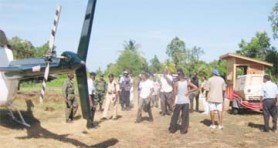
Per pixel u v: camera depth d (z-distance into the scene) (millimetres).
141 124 14406
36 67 11086
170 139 11906
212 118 13680
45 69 10547
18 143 11047
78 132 12797
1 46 12883
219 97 13469
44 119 15133
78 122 14625
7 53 12898
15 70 11711
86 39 10625
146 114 17453
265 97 13008
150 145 11125
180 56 81375
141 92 14797
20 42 45344
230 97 19281
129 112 18406
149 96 14766
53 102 19547
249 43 50344
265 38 49469
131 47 84312
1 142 11102
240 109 17562
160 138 12047
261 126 14125
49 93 22984
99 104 18406
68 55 10305
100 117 16266
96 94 18125
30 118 15219
